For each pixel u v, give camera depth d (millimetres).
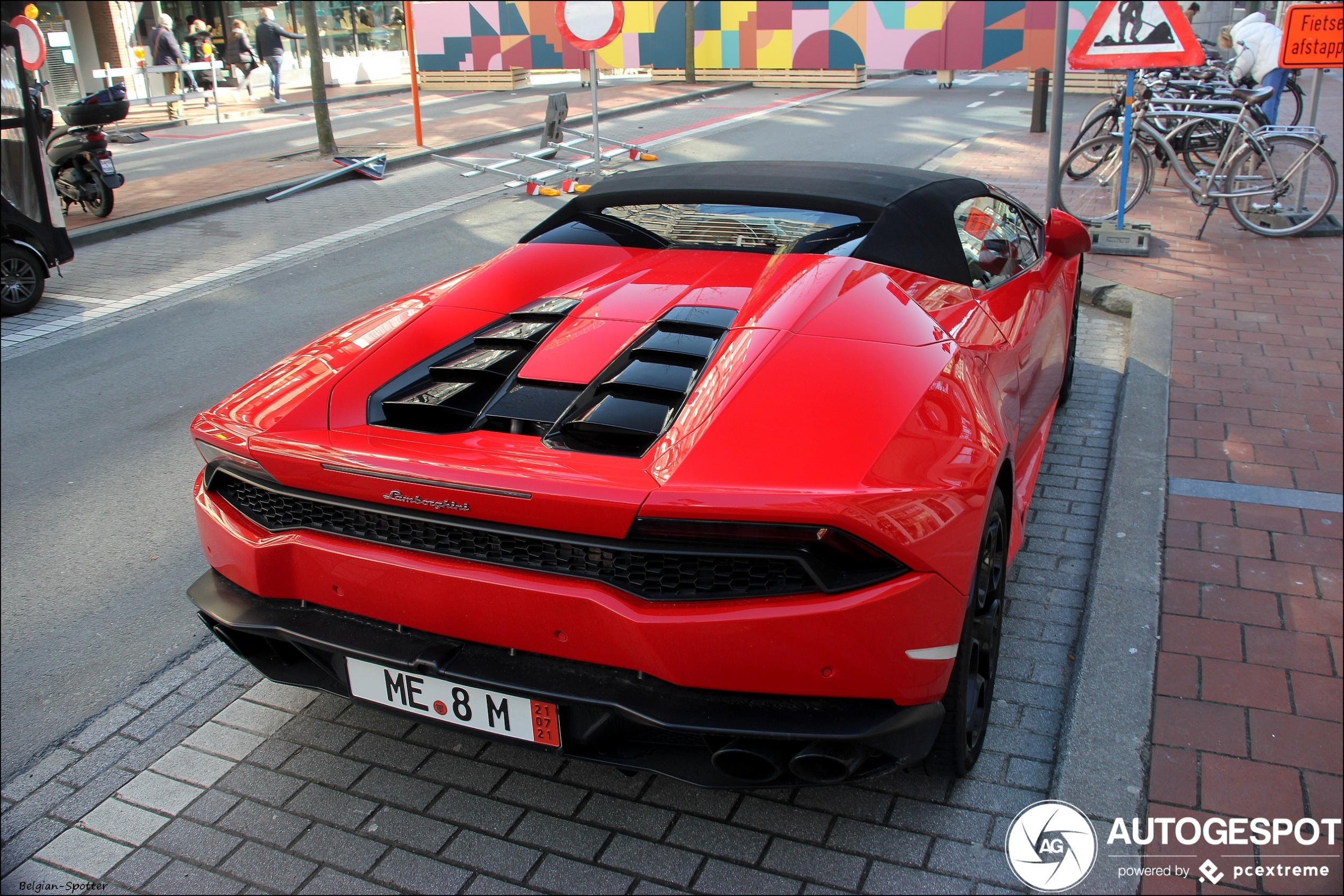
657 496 1958
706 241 3234
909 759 2146
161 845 2467
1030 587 3438
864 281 2791
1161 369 5270
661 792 2566
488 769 2686
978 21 21266
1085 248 4035
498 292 3096
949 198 3436
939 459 2188
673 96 20500
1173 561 3469
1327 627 3059
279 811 2562
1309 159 8086
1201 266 7270
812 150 13359
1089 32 7473
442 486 2086
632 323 2744
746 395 2250
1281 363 5332
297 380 2635
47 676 3225
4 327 7418
